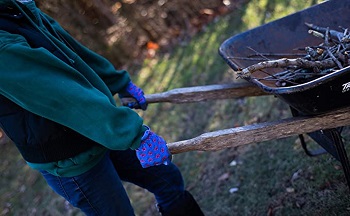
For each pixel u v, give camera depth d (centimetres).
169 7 512
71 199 177
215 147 173
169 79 440
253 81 182
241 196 273
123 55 527
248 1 471
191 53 455
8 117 159
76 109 152
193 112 371
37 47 160
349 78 157
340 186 234
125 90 212
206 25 490
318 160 256
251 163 289
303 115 178
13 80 147
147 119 400
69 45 192
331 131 177
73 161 166
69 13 501
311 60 193
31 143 162
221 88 214
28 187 411
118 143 154
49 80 150
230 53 212
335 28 221
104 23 522
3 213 397
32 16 167
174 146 170
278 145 286
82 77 157
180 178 210
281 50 221
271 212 251
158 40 518
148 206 313
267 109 319
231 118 339
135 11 517
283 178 264
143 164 160
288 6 412
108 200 178
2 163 467
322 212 229
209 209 281
